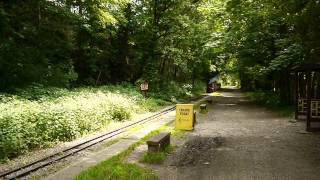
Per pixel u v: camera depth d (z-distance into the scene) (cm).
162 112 2705
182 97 4294
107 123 1939
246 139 1510
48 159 1175
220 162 1123
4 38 2264
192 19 3947
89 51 3294
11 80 2205
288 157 1185
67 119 1527
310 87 1703
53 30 2641
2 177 972
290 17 1576
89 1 2842
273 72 3050
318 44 1605
